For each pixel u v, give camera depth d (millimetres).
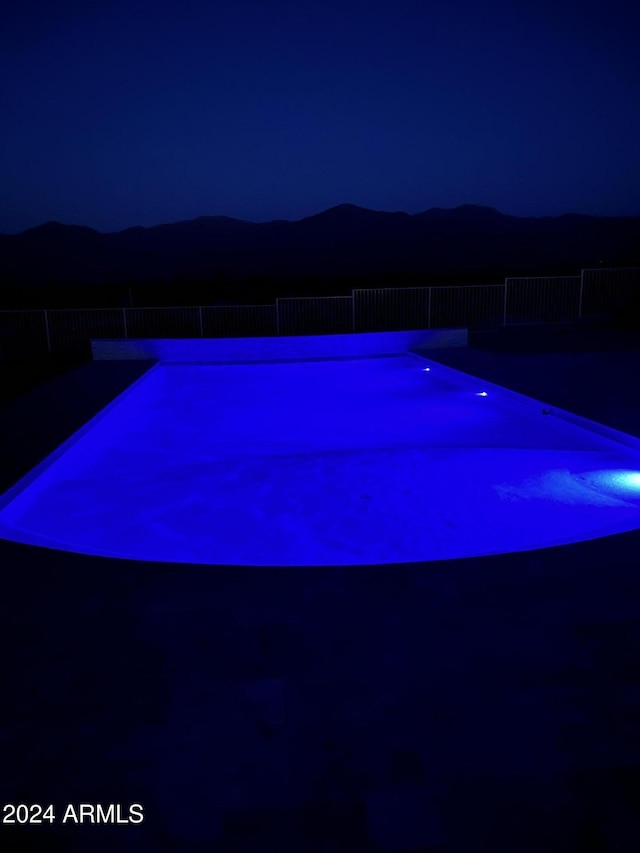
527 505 4035
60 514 4203
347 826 1466
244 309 13461
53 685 2012
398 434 6816
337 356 12016
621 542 3051
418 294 13609
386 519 3908
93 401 7426
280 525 3877
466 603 2504
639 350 10281
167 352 11930
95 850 1420
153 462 6078
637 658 2111
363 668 2084
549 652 2156
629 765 1635
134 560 2979
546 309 13719
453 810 1503
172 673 2072
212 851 1409
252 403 8789
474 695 1933
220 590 2658
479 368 9203
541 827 1451
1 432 5852
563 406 6379
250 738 1760
